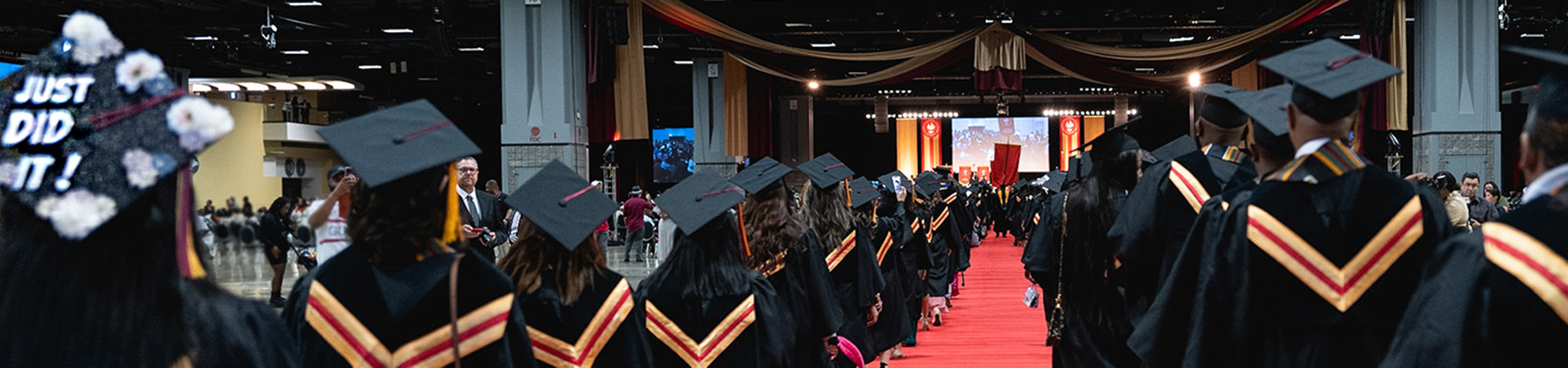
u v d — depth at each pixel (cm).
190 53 2666
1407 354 182
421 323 255
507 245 756
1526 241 165
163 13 2277
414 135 262
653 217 2300
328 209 323
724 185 443
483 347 259
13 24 2095
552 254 358
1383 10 1628
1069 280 541
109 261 158
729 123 3009
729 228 443
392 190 257
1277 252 290
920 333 1107
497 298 262
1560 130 159
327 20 2373
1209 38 2903
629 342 364
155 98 161
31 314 157
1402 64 1678
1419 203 289
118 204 156
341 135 261
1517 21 2359
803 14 2492
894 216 941
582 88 1711
